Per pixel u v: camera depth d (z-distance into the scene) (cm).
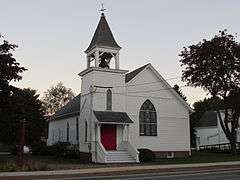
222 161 3447
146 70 4166
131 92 4041
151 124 4125
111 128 3834
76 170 2662
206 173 2469
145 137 4059
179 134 4266
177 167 2888
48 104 9769
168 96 4269
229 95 4141
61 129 5131
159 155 4109
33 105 6391
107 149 3769
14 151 4947
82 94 4053
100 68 3834
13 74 3077
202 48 4138
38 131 6338
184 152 4256
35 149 4925
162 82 4247
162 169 2762
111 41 3941
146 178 2167
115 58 3947
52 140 5588
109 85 3869
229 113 4741
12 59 3097
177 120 4281
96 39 3900
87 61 4072
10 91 3166
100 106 3794
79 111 4181
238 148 5166
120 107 3891
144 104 4116
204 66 4150
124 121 3753
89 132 3794
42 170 2667
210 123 7162
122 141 3816
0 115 3344
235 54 4075
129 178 2180
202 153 4778
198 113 7744
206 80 4150
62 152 4409
